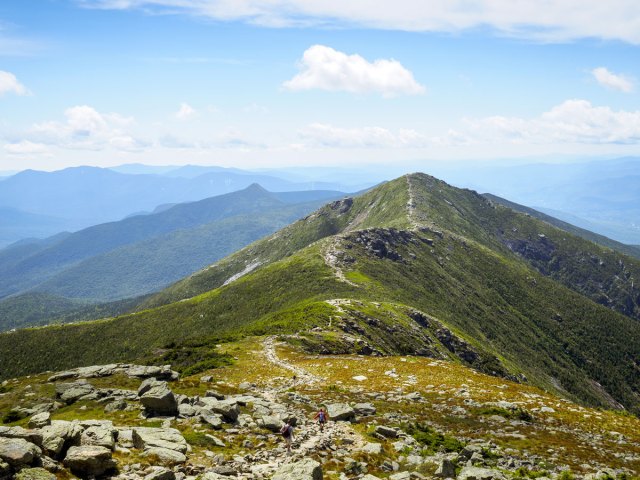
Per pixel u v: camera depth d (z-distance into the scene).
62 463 20.33
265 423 33.00
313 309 124.31
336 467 26.09
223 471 22.81
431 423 40.53
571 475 28.19
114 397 39.91
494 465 30.17
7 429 20.81
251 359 74.94
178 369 73.56
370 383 57.56
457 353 152.38
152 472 20.84
